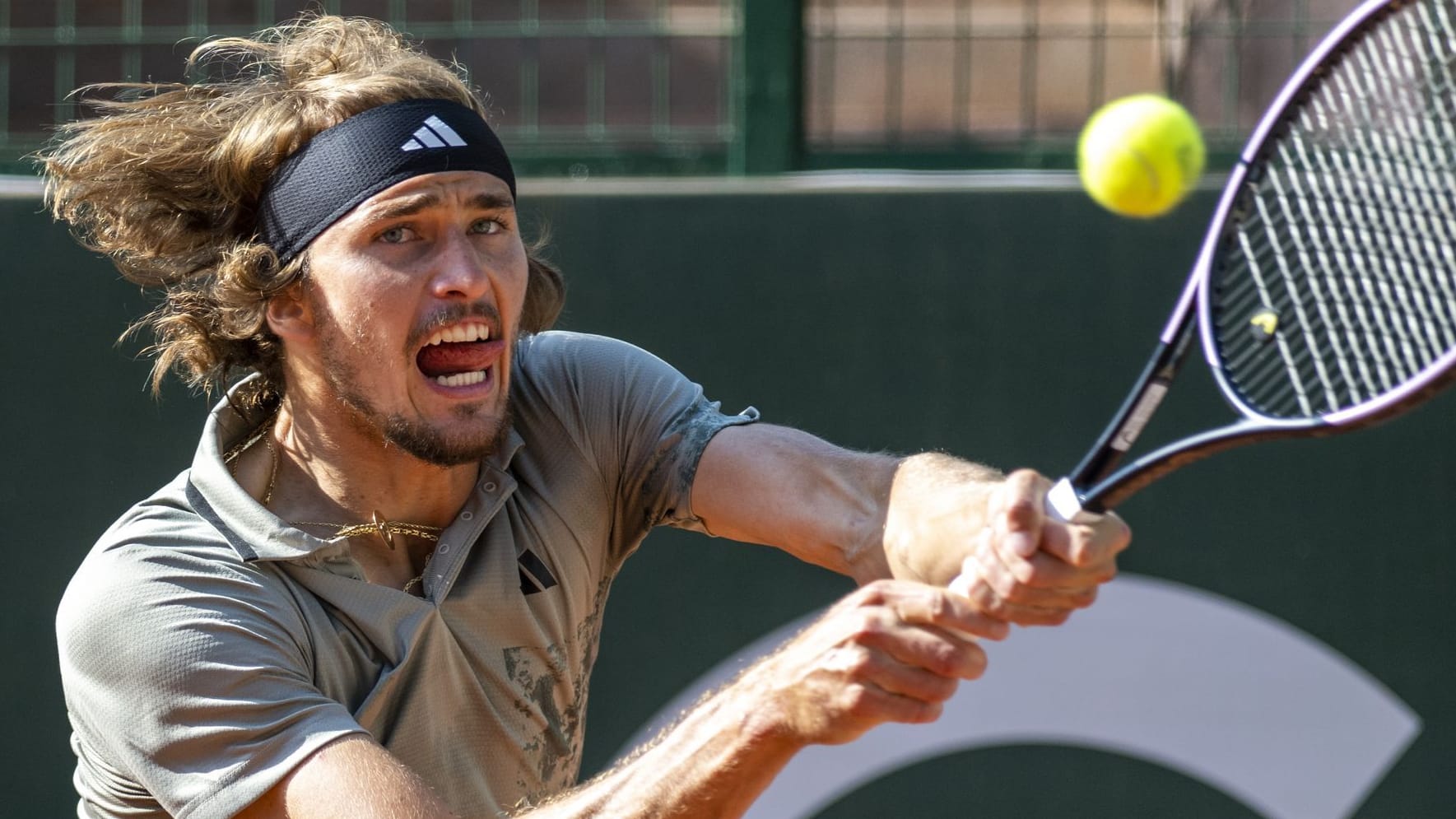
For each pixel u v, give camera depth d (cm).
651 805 564
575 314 1381
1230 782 1347
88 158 775
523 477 741
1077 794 1360
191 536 681
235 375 809
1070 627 1365
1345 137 637
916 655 519
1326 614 1347
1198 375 1341
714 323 1374
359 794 612
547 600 730
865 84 1666
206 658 646
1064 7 1636
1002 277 1355
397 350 690
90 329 1410
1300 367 1125
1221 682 1350
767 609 1372
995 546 532
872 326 1365
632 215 1380
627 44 1672
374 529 716
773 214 1371
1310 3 1506
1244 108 1559
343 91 717
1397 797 1336
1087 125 1484
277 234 718
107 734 660
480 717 718
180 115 759
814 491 714
